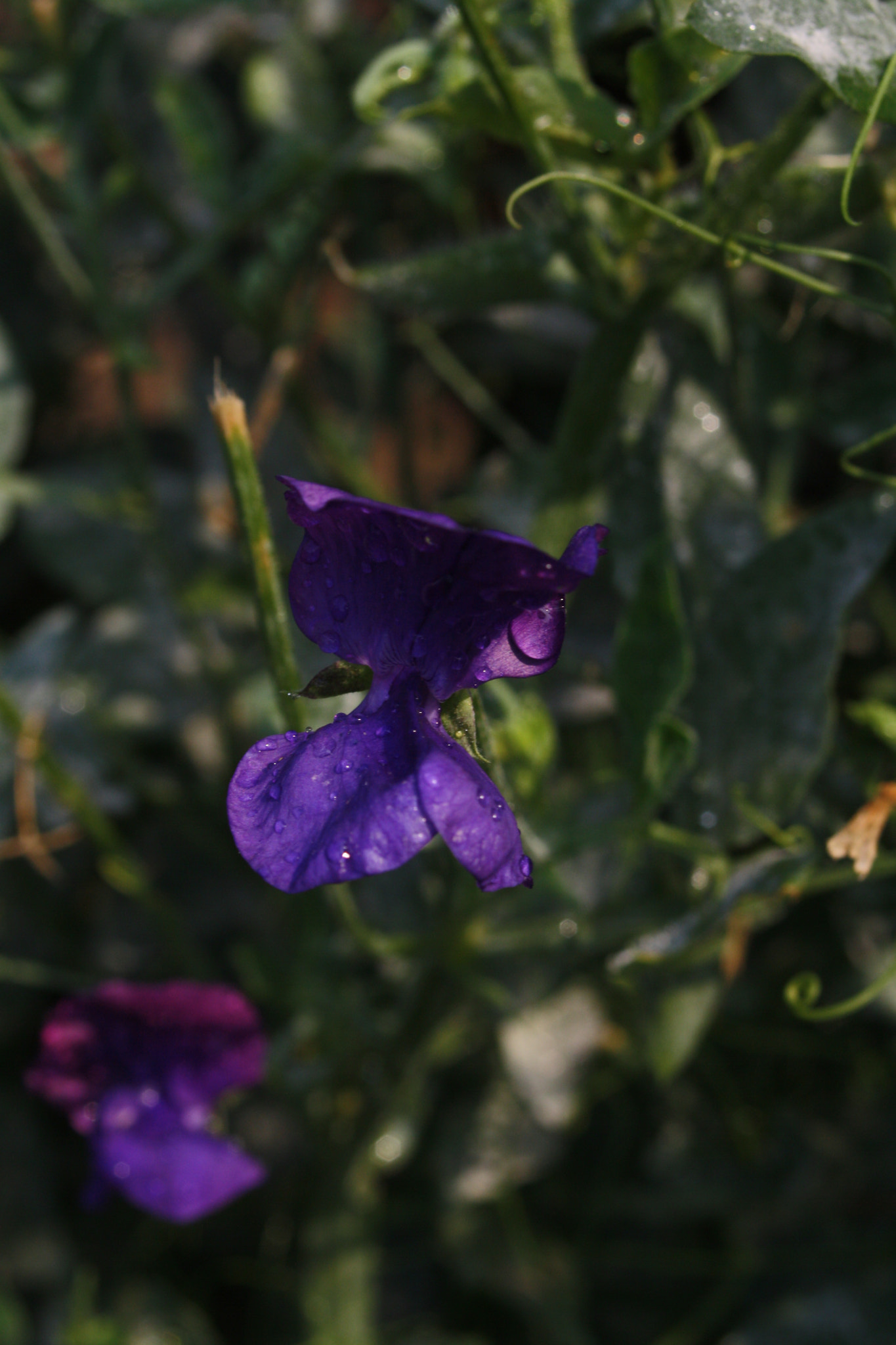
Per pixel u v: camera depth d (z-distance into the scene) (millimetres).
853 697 460
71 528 500
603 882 428
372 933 417
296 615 357
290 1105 463
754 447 438
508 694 401
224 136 466
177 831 507
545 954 433
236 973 501
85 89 448
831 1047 490
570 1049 467
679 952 402
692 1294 507
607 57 424
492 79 385
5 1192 503
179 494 501
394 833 343
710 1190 501
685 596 418
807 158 413
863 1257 495
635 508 420
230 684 479
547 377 500
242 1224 513
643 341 412
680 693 396
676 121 387
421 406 532
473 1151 486
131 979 500
